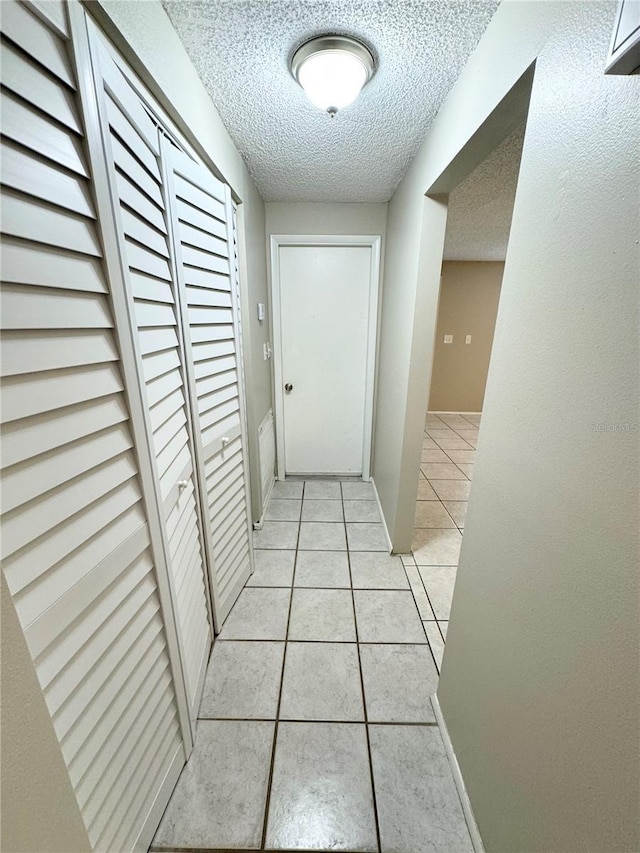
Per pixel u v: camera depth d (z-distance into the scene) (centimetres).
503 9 80
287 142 152
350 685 132
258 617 162
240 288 186
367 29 91
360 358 276
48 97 50
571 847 56
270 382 270
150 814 87
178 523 104
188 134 105
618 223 47
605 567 50
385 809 98
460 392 495
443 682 116
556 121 61
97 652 64
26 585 48
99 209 61
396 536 206
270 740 114
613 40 44
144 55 76
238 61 103
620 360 47
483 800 87
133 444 73
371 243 245
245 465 171
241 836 92
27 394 48
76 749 58
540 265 66
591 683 52
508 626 77
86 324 58
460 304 463
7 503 45
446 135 120
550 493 63
